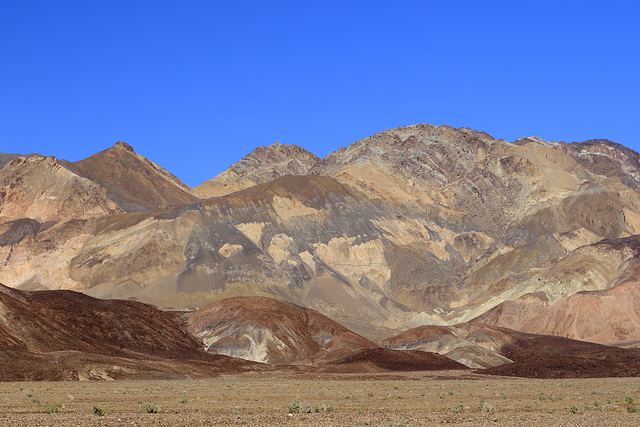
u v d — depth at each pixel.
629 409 56.16
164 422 46.38
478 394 80.75
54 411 53.03
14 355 108.94
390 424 44.97
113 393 77.88
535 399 72.81
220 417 49.78
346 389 90.94
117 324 157.25
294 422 46.81
